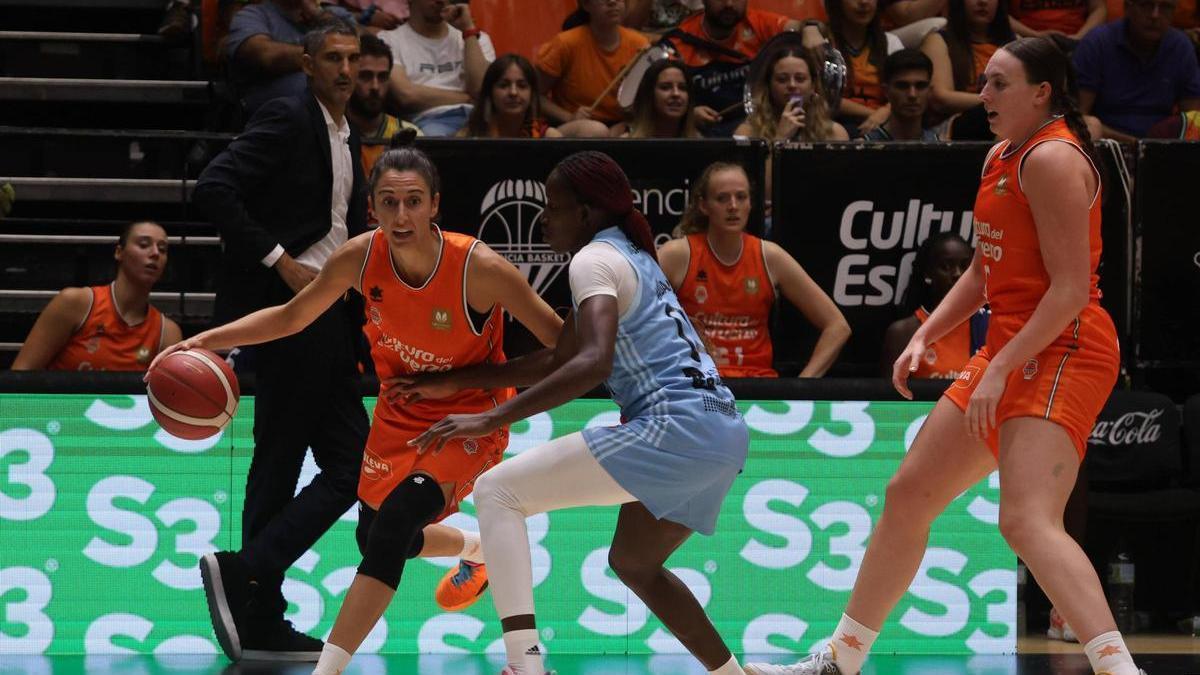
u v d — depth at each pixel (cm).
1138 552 1455
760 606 1222
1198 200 1358
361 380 1179
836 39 1791
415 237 912
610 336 818
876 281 1368
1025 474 837
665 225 1352
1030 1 1992
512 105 1569
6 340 1650
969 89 1809
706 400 849
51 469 1190
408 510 915
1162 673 1101
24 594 1186
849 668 944
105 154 1780
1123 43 1795
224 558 1111
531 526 1211
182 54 1886
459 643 1208
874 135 1655
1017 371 855
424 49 1788
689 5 1927
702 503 869
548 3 1909
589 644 1210
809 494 1224
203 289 1673
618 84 1766
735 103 1755
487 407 966
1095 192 855
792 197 1362
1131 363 1373
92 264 1700
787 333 1363
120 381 1195
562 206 879
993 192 873
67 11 1928
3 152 1767
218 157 1153
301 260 1174
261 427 1153
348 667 1130
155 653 1188
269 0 1647
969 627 1231
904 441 1227
